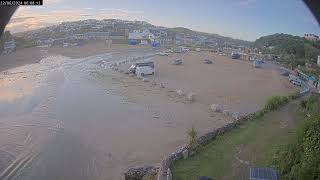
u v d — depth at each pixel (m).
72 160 23.00
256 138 22.06
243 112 37.19
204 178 15.30
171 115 35.25
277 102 31.38
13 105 37.25
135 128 30.52
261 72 67.50
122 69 63.28
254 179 15.16
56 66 66.62
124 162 22.78
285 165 16.95
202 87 50.66
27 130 28.97
